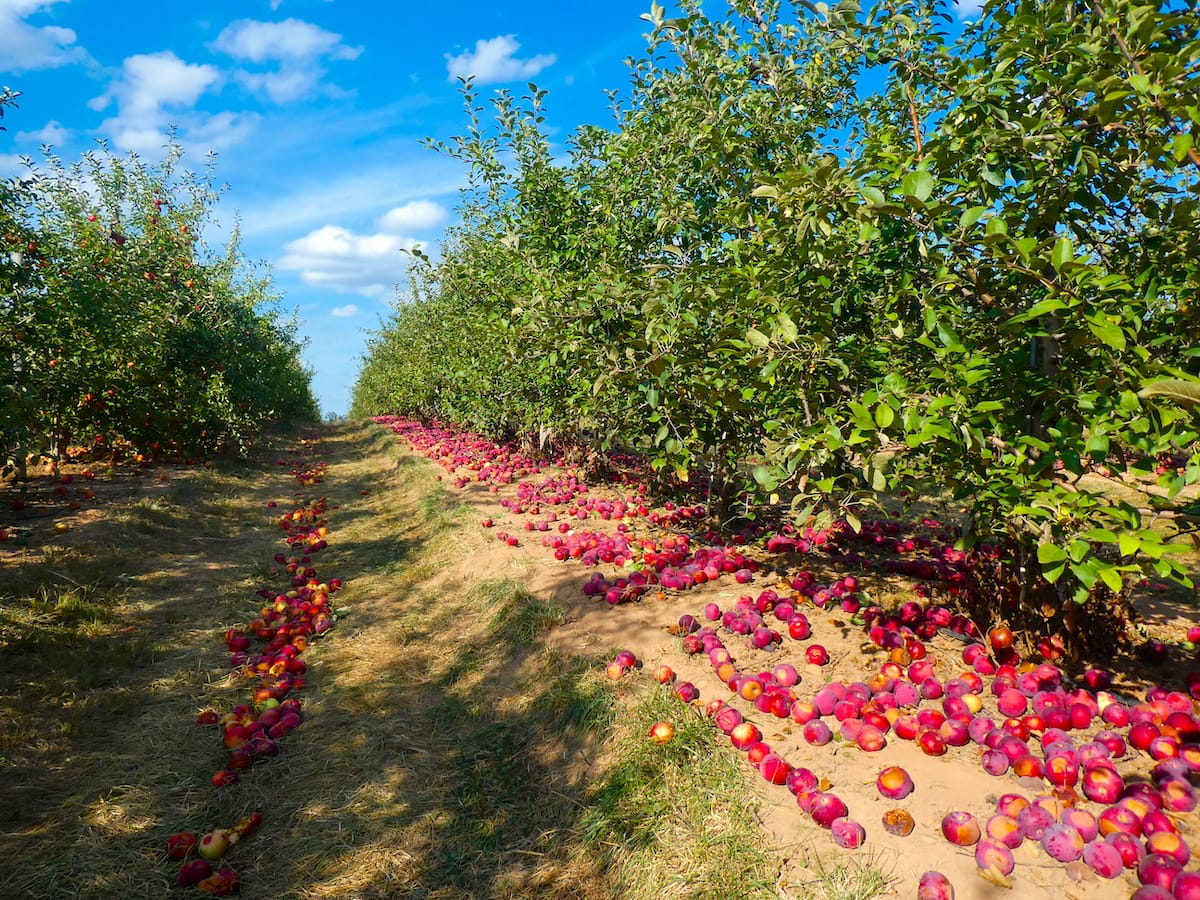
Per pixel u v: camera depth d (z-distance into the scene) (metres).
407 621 5.86
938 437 2.93
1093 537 2.21
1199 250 2.96
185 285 13.57
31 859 2.93
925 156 3.36
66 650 4.87
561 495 9.34
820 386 3.79
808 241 3.57
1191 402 2.04
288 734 4.13
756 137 5.25
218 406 13.67
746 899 2.50
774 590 5.14
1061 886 2.34
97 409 11.01
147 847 3.10
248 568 7.48
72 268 9.23
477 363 11.95
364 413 40.88
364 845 3.17
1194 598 4.99
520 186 7.89
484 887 2.90
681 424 5.11
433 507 9.49
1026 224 3.26
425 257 8.39
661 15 5.57
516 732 4.01
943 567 5.49
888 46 4.14
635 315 5.06
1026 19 2.91
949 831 2.59
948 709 3.43
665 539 6.72
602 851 2.96
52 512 8.12
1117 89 2.58
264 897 2.87
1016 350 3.42
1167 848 2.35
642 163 6.56
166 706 4.39
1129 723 3.20
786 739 3.40
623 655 4.31
